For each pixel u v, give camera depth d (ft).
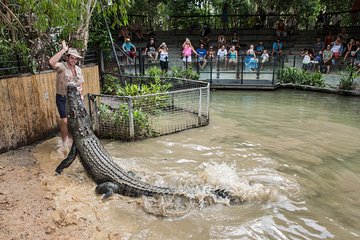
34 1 17.56
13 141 19.35
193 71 48.03
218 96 39.24
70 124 16.15
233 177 16.43
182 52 50.31
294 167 18.28
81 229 11.98
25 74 19.99
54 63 18.04
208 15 70.69
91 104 22.20
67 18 19.60
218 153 20.07
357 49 47.60
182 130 24.64
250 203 14.24
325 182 16.57
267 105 34.17
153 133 23.02
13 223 11.98
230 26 74.84
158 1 71.00
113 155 19.44
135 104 22.49
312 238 12.10
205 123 26.14
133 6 65.41
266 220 13.05
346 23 69.26
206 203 14.01
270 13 70.59
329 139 23.16
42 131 21.38
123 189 14.48
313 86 42.45
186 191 14.32
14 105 19.22
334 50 49.32
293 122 27.55
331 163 18.95
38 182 15.34
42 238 11.26
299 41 65.31
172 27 73.41
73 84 16.37
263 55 49.57
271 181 16.39
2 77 18.65
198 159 19.07
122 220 12.75
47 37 22.71
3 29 20.48
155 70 41.88
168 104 24.04
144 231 12.12
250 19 72.33
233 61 49.01
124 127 21.94
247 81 45.24
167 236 11.88
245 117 29.01
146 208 13.48
